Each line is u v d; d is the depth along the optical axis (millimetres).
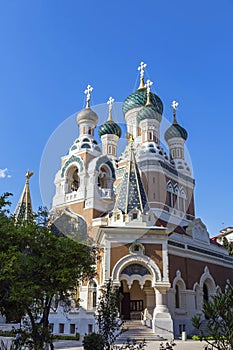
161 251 25656
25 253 14680
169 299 28609
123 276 24938
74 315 28156
